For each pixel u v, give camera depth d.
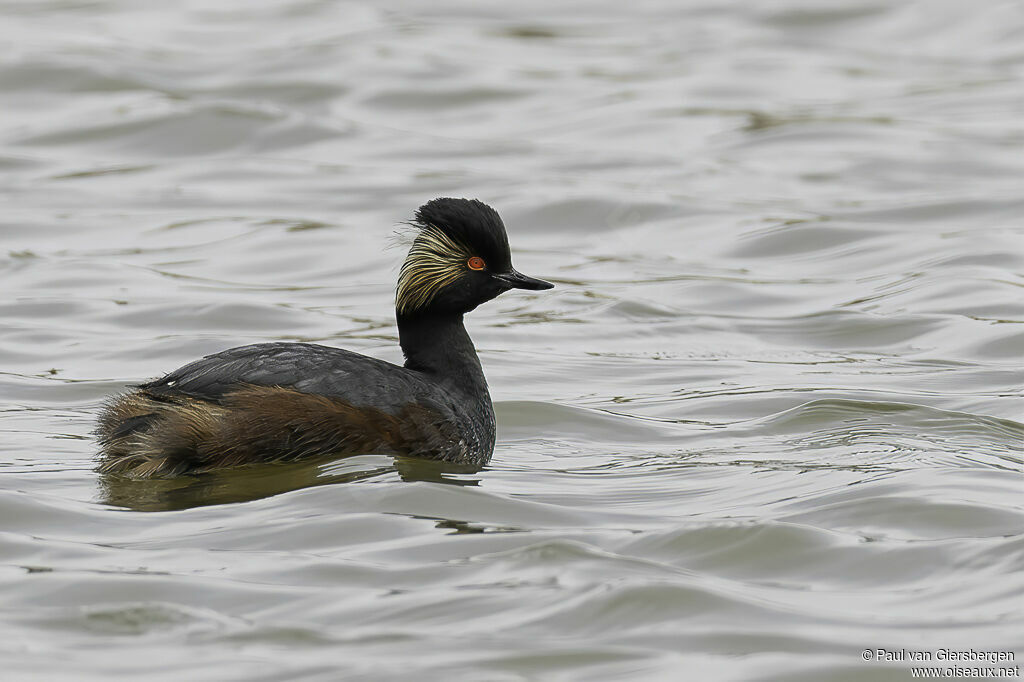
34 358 17.11
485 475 12.69
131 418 12.19
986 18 37.75
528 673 8.66
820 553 10.49
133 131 28.84
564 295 20.45
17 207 24.45
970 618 9.40
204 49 34.44
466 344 13.66
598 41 36.47
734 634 9.17
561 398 15.88
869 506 11.40
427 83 32.16
